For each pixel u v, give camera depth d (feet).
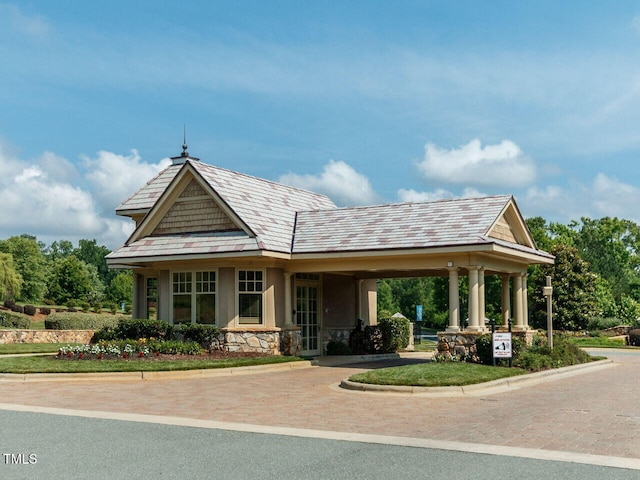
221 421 41.06
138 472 28.43
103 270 510.58
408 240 78.23
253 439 35.35
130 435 36.52
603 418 42.29
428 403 49.19
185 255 82.02
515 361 71.00
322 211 93.61
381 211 88.89
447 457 31.04
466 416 43.06
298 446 33.55
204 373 67.77
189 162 87.45
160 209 89.51
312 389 57.47
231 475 27.89
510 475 27.73
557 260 176.24
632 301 218.38
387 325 100.99
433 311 268.62
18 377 62.64
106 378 63.87
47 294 303.68
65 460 30.66
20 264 333.21
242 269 83.46
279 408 46.55
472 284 76.07
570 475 27.71
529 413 44.39
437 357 72.79
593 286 179.01
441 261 77.36
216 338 82.38
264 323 82.89
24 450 32.78
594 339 155.33
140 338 81.71
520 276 91.81
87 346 77.46
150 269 98.12
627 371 79.87
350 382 57.67
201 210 87.56
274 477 27.55
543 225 229.04
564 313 172.24
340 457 31.12
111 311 246.27
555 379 68.39
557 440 35.04
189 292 85.61
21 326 141.49
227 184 89.56
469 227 77.51
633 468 28.89
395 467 29.14
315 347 93.76
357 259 81.71
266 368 73.31
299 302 91.09
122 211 101.50
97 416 42.91
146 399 51.08
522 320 91.30
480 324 77.61
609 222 280.10
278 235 85.87
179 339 84.17
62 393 54.60
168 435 36.52
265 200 94.07
